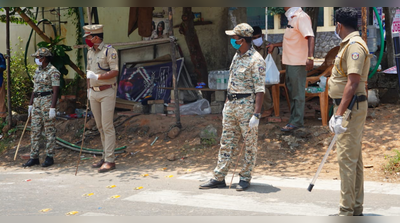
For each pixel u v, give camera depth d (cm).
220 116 835
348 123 369
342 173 375
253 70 483
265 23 1723
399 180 525
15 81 1119
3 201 496
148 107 930
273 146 690
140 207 451
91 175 628
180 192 507
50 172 665
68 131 877
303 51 685
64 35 1245
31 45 1288
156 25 1133
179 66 1037
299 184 526
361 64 354
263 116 809
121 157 732
